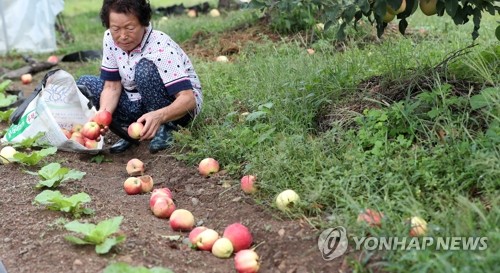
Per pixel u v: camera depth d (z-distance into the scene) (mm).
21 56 10445
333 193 4199
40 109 5734
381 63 6078
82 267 3721
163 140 5766
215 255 3961
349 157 4449
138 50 5609
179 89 5523
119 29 5434
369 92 5383
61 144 5738
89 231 3871
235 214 4438
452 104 4812
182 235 4250
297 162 4629
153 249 3957
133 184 4941
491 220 3562
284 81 5980
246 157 5082
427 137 4578
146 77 5543
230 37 8898
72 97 5945
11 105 7305
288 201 4250
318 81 5781
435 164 4207
